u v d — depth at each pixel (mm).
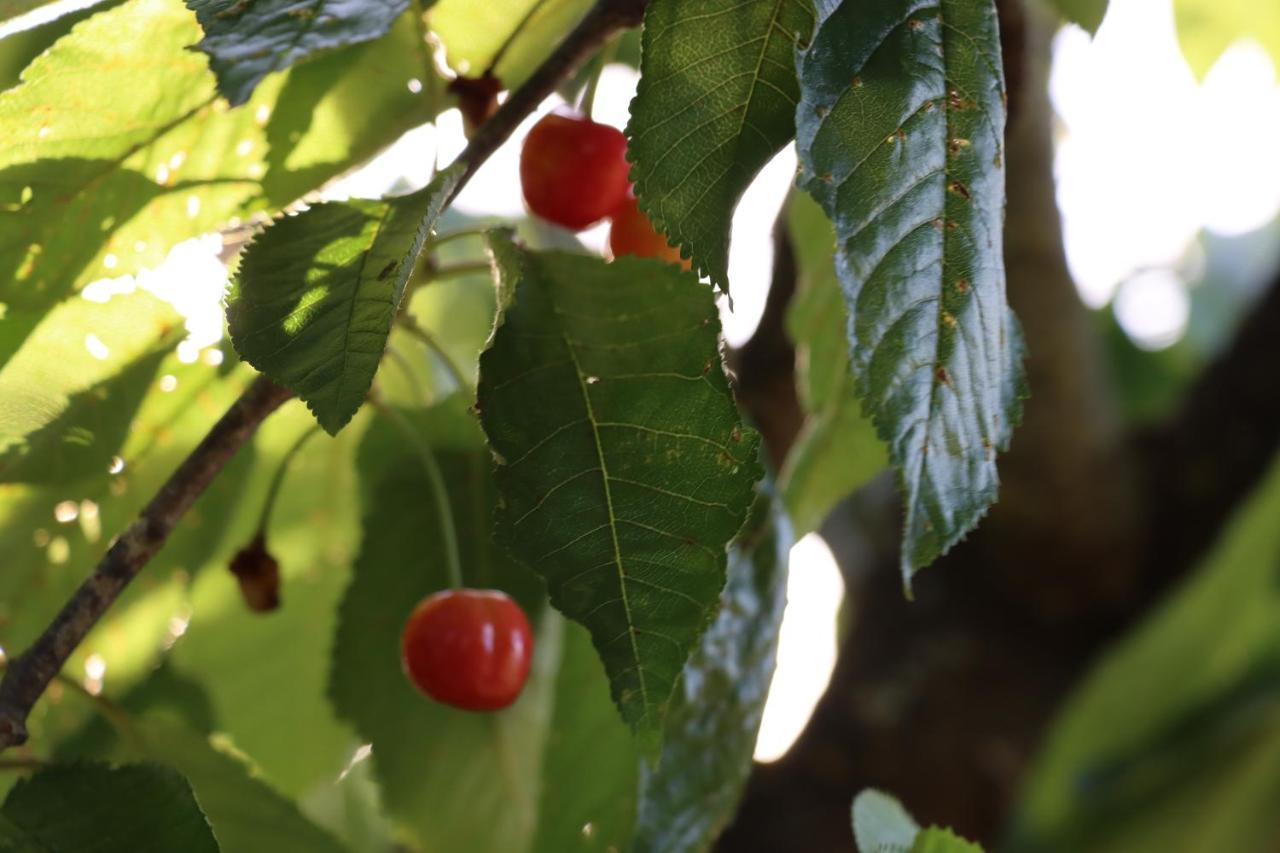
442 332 726
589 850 551
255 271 453
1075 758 1028
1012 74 559
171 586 570
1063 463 861
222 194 513
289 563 597
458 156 480
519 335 470
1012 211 688
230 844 539
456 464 569
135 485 551
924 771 846
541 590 570
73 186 501
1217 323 1243
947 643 905
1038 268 730
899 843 500
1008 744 864
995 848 885
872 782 839
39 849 475
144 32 485
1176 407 989
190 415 544
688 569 459
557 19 512
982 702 884
